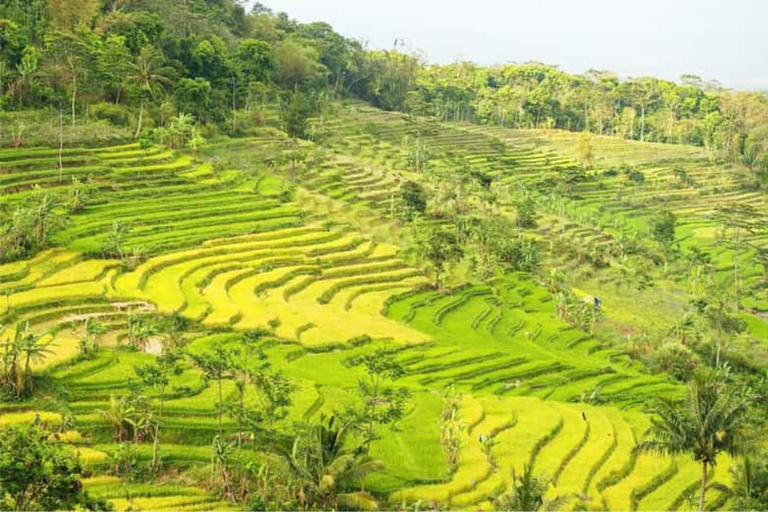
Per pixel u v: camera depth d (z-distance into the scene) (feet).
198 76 528.22
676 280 416.26
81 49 438.81
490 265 386.52
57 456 118.73
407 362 259.60
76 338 231.09
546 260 420.36
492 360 270.67
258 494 149.07
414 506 154.51
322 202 421.59
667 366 295.89
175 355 189.98
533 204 481.87
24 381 188.14
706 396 157.38
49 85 426.92
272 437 172.04
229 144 479.82
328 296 314.76
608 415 231.09
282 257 336.29
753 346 326.65
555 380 264.93
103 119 428.97
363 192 463.83
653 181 613.11
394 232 410.11
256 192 406.82
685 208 565.94
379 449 185.98
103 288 269.03
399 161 558.15
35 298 250.57
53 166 365.61
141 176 384.27
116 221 309.63
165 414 186.60
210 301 276.41
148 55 450.71
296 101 560.20
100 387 198.70
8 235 285.23
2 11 451.12
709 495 185.47
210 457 170.30
